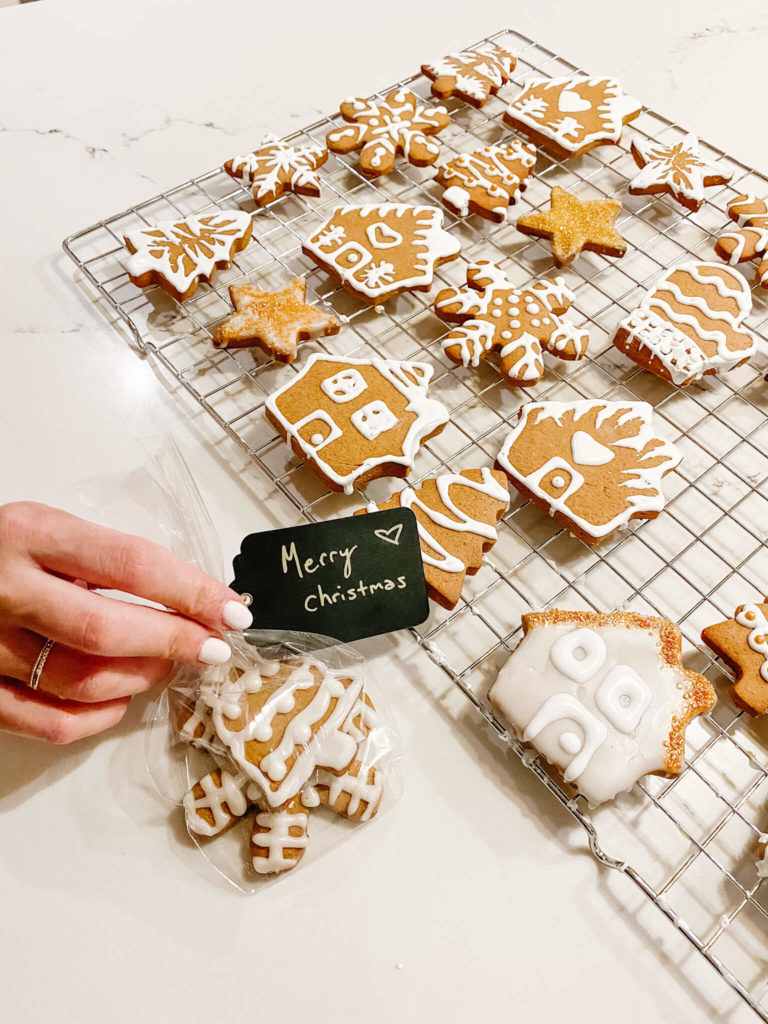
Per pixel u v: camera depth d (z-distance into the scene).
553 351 0.37
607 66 0.51
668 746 0.27
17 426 0.36
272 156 0.43
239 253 0.42
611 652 0.29
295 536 0.30
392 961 0.26
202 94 0.50
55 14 0.54
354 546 0.30
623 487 0.33
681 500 0.35
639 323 0.37
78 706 0.27
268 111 0.49
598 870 0.27
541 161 0.47
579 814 0.27
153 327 0.39
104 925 0.26
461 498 0.33
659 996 0.25
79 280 0.41
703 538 0.34
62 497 0.34
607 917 0.26
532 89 0.47
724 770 0.29
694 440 0.36
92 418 0.36
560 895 0.27
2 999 0.25
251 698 0.28
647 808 0.28
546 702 0.28
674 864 0.27
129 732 0.29
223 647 0.26
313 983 0.25
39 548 0.26
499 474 0.34
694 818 0.28
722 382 0.38
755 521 0.34
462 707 0.30
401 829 0.28
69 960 0.26
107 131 0.48
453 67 0.48
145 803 0.28
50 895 0.27
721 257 0.41
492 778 0.29
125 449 0.35
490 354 0.39
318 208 0.44
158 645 0.26
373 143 0.44
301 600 0.30
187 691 0.28
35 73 0.50
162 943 0.26
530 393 0.38
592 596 0.32
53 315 0.40
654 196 0.45
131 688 0.27
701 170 0.43
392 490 0.35
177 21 0.54
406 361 0.38
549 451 0.34
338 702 0.28
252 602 0.30
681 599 0.32
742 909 0.27
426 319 0.40
